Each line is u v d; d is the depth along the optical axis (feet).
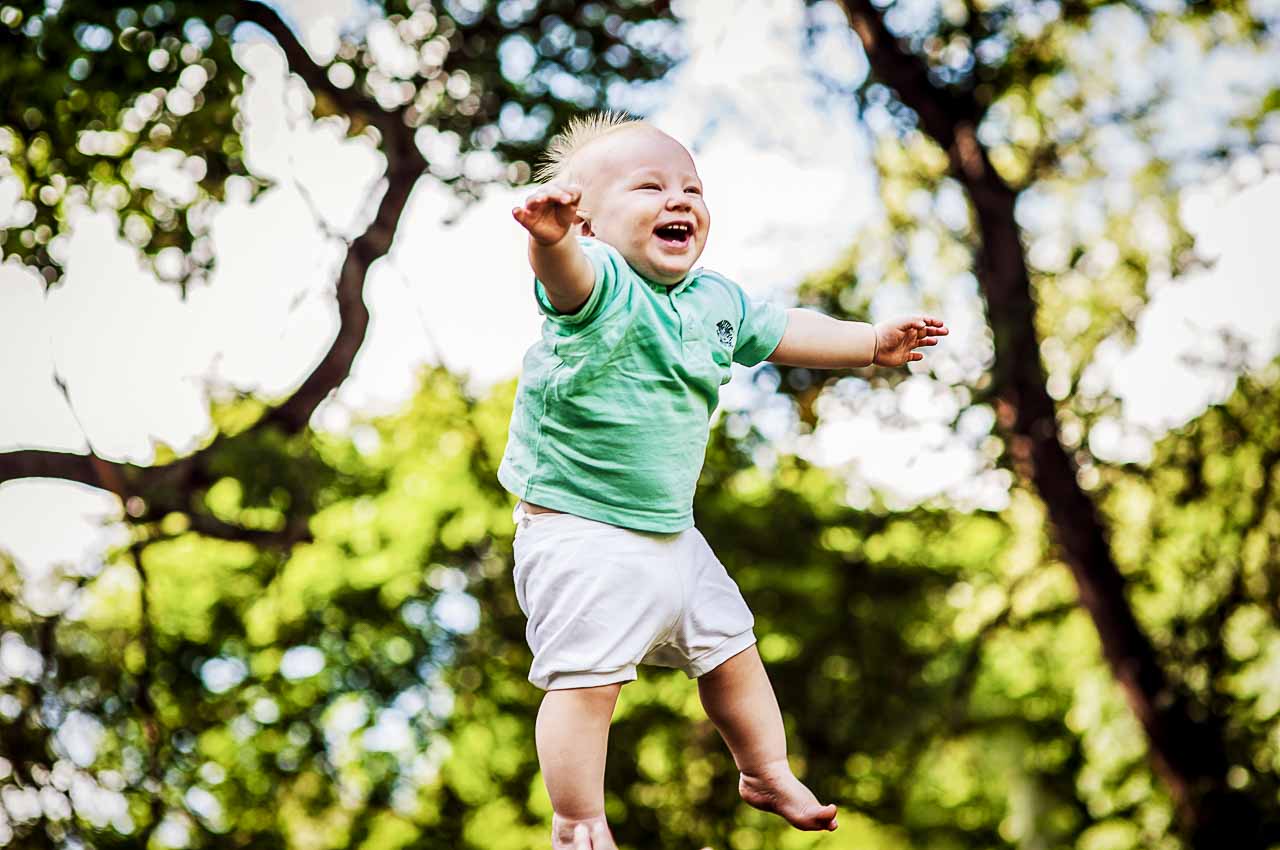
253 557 51.90
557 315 9.36
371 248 30.19
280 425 30.35
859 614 49.98
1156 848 42.60
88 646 30.96
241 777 51.11
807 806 10.02
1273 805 33.53
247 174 29.43
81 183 28.60
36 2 27.84
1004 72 33.37
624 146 9.93
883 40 32.35
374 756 54.39
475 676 52.11
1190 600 34.45
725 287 10.54
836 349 11.02
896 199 35.88
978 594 44.52
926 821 60.75
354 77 30.42
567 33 31.40
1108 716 47.19
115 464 28.55
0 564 29.68
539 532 9.84
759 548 49.11
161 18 28.27
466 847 55.16
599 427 9.59
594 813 9.40
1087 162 35.22
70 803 28.84
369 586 54.24
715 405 10.18
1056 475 32.89
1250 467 33.78
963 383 33.09
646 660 10.28
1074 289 35.42
